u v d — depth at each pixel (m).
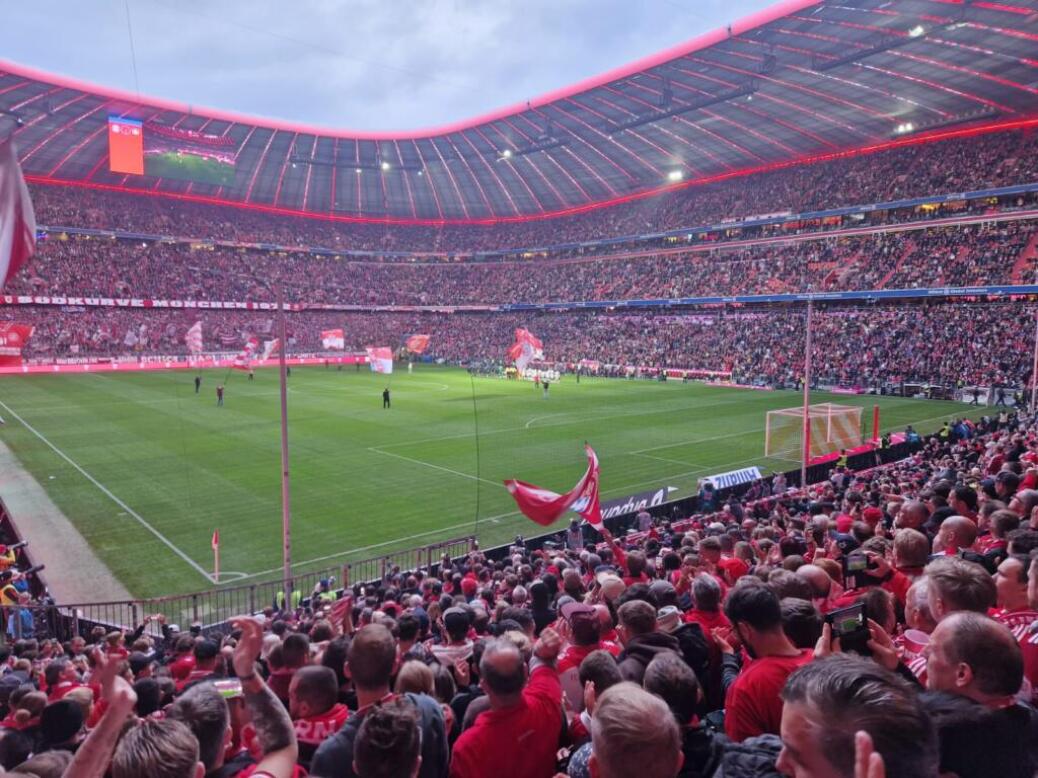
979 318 57.25
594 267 95.75
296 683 4.39
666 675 3.59
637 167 83.12
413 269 106.44
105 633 12.54
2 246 7.59
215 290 87.81
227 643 9.15
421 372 75.62
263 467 30.08
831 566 7.14
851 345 61.72
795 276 71.94
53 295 76.19
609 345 81.38
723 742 3.45
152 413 43.53
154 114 69.25
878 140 69.56
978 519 9.61
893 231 67.75
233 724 4.43
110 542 20.95
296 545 20.88
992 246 60.47
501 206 102.38
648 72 53.81
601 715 2.45
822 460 28.64
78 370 69.50
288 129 76.44
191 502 24.88
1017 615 4.70
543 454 33.09
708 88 57.06
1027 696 3.53
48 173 81.12
